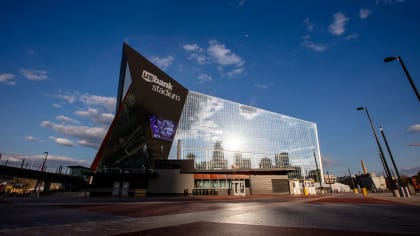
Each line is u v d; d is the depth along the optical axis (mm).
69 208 13141
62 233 5832
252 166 89750
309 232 5836
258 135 97562
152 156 55906
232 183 39281
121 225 7180
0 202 17109
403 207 12703
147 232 5980
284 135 104438
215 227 6746
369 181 100125
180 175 38312
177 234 5695
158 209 12828
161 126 61062
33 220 8109
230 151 87000
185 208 13500
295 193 43188
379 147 26438
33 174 47562
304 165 102438
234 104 97875
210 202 19469
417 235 5312
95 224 7359
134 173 36906
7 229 6297
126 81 60969
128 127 56781
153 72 61656
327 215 9547
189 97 84125
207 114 87375
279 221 7930
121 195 36062
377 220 7891
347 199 22422
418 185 52250
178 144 74000
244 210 12164
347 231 5910
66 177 54594
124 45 55094
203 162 77562
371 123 27172
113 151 55531
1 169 42125
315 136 113188
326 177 109438
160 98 62375
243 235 5520
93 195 35812
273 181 42719
